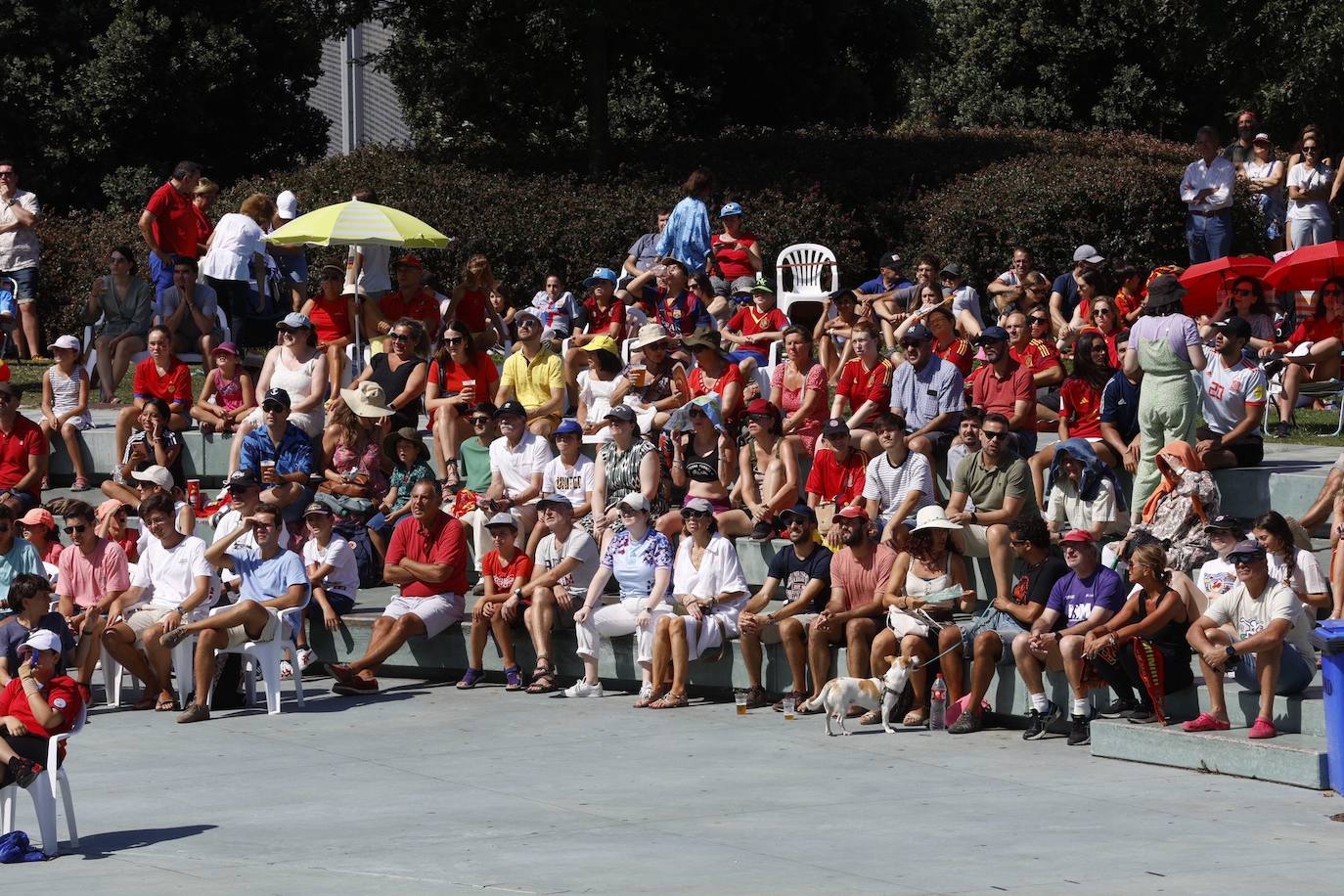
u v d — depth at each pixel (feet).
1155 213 191.31
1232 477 115.24
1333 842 69.87
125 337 155.94
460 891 62.80
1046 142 234.38
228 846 72.38
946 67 313.12
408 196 198.08
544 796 81.35
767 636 104.63
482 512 124.67
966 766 87.15
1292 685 87.04
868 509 111.45
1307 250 134.92
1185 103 295.48
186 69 250.37
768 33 247.91
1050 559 96.32
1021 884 62.75
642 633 105.91
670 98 266.77
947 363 123.65
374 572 129.39
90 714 106.73
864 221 214.48
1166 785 81.97
